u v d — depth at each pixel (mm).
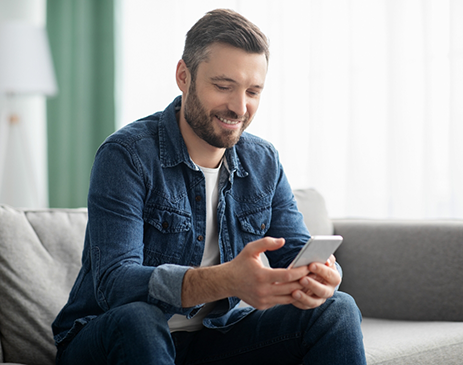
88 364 981
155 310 919
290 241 1272
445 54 2359
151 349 879
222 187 1215
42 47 3107
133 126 1180
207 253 1196
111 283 977
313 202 1803
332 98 2729
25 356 1215
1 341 1210
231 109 1101
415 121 2465
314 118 2766
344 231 1741
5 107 3594
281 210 1313
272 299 938
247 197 1263
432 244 1572
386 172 2547
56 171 3590
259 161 1312
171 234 1131
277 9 2928
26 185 3682
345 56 2691
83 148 3564
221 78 1085
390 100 2512
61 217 1395
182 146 1169
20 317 1221
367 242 1675
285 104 2889
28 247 1285
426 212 2404
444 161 2373
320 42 2748
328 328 1033
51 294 1274
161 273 948
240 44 1079
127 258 1008
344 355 1018
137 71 3467
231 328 1165
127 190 1069
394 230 1646
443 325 1429
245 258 918
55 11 3572
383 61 2568
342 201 2719
